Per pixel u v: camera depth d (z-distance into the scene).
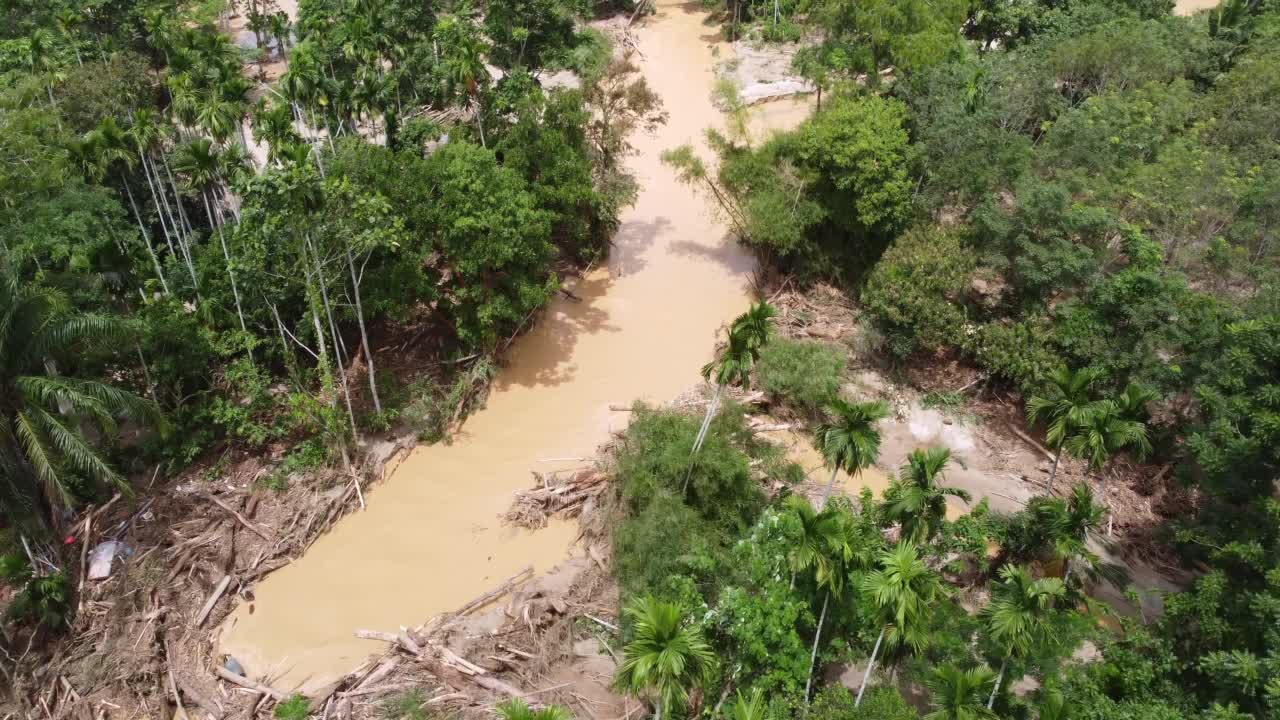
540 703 27.52
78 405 30.52
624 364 43.88
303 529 34.03
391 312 38.28
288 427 37.31
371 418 38.38
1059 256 36.28
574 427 40.03
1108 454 30.94
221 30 76.06
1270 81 47.66
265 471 36.16
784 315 45.78
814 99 65.88
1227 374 27.53
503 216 38.25
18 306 27.62
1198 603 24.22
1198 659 23.61
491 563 33.38
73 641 29.12
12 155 37.00
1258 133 45.75
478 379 41.56
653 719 25.75
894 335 40.28
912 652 25.77
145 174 45.56
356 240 34.88
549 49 54.22
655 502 30.39
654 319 47.06
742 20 82.88
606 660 29.17
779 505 32.34
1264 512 24.73
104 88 48.28
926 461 28.09
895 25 47.97
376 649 30.00
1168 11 64.50
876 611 24.23
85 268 35.12
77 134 46.16
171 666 28.78
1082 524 28.48
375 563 33.34
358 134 54.66
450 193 37.72
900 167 42.56
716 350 44.06
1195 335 33.47
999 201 41.56
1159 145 45.25
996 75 49.91
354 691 28.03
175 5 71.50
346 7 60.75
